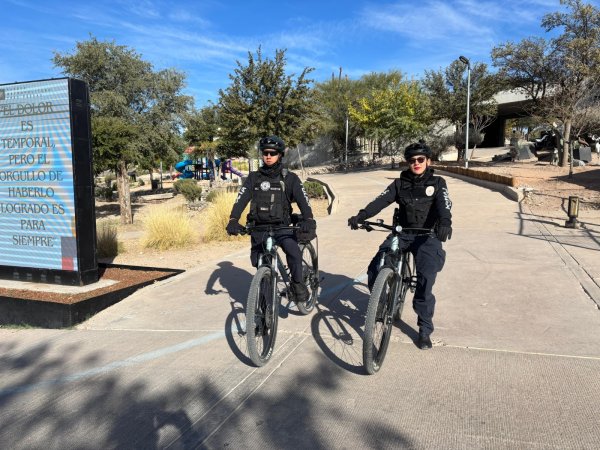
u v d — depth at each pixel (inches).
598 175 707.4
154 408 130.1
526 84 936.3
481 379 135.3
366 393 131.2
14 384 150.9
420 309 155.4
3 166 247.4
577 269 240.2
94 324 205.2
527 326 171.2
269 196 164.4
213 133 1440.7
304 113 893.2
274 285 159.0
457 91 1268.5
